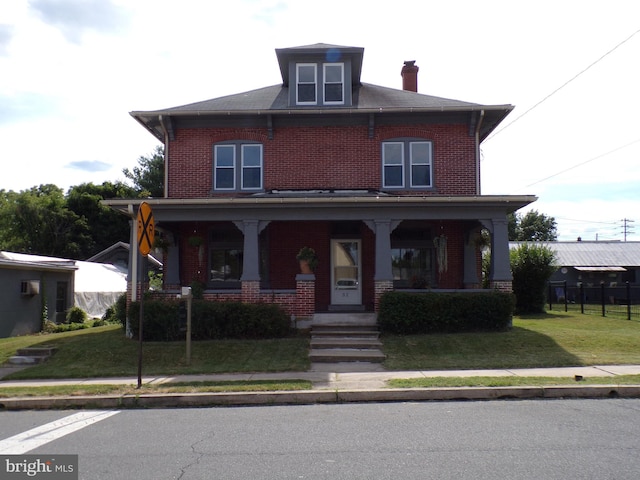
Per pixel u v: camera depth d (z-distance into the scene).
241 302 14.72
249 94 19.84
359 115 17.92
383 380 10.39
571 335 14.16
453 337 14.01
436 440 6.62
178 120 18.09
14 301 20.73
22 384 10.87
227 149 18.19
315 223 17.88
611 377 10.21
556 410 8.33
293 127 18.14
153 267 36.50
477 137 18.00
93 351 13.48
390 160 18.06
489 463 5.66
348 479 5.25
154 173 49.91
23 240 46.50
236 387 9.81
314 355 12.63
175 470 5.63
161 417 8.35
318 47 18.23
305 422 7.77
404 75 22.44
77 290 26.92
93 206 47.94
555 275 39.03
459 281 17.89
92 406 9.27
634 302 34.91
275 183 17.94
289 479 5.28
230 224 18.12
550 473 5.32
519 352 12.73
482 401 9.16
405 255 18.17
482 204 15.07
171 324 14.38
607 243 42.91
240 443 6.66
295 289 16.58
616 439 6.57
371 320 15.20
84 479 5.40
